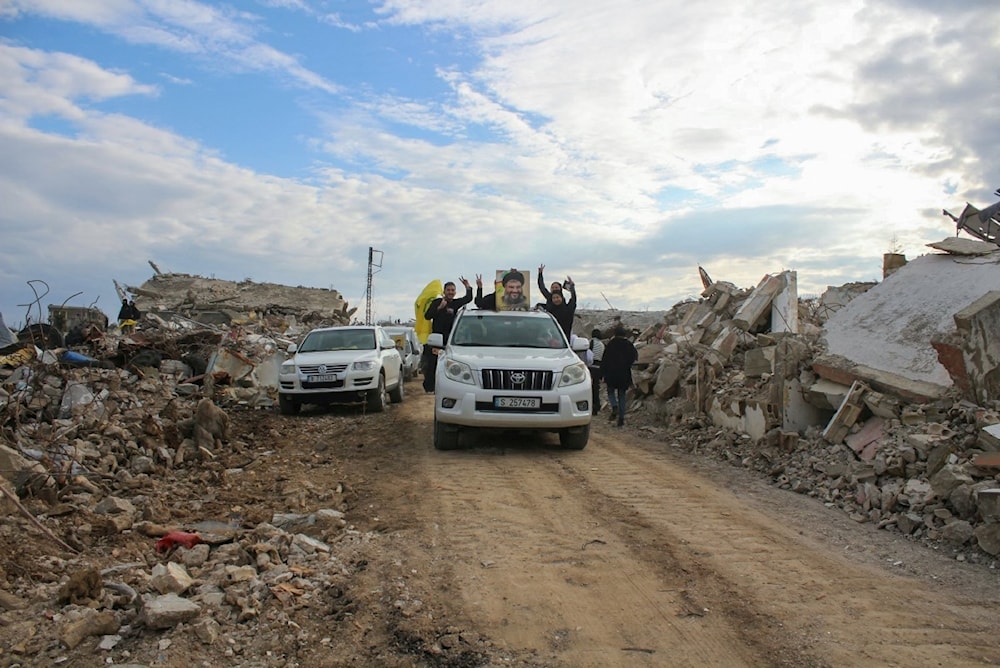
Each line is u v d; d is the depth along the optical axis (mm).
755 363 10656
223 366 15258
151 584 4797
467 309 11945
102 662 3885
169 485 7867
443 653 4012
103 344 15234
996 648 4055
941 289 9469
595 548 5789
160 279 42594
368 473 8734
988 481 6055
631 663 3902
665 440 11250
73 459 7574
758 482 8266
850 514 6805
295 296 42875
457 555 5609
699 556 5602
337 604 4672
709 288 17203
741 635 4227
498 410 9633
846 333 9867
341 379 13797
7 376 11188
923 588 4957
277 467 9102
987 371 7547
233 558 5465
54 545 5496
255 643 4160
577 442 10102
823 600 4734
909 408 7758
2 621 4250
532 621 4410
